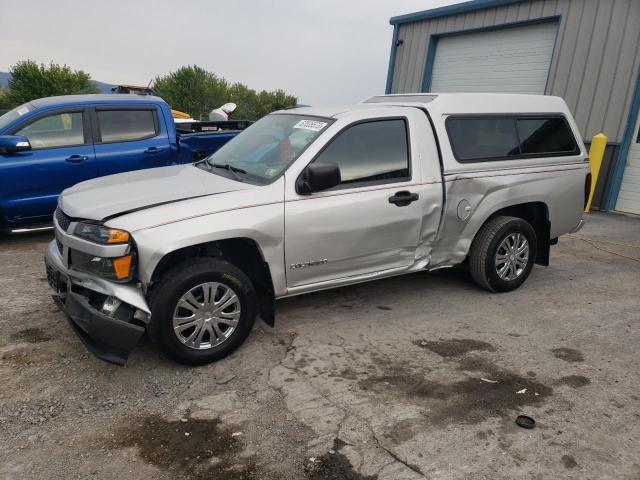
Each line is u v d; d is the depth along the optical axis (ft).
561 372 11.59
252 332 13.14
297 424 9.42
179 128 30.40
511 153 15.58
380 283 17.08
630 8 30.27
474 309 15.10
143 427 9.25
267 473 8.20
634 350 12.81
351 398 10.28
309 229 12.07
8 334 12.50
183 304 10.83
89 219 10.67
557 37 34.27
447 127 14.43
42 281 16.15
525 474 8.29
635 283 18.15
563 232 17.28
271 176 12.07
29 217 20.34
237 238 11.43
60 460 8.37
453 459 8.59
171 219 10.55
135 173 14.05
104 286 10.39
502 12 37.96
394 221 13.33
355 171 12.82
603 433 9.41
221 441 8.93
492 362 11.94
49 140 20.49
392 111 13.67
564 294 16.70
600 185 32.65
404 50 47.09
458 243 15.08
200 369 11.27
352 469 8.31
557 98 17.17
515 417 9.81
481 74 40.83
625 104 30.94
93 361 11.41
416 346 12.62
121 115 22.08
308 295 15.79
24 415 9.48
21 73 203.62
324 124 12.90
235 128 32.50
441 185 14.07
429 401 10.26
